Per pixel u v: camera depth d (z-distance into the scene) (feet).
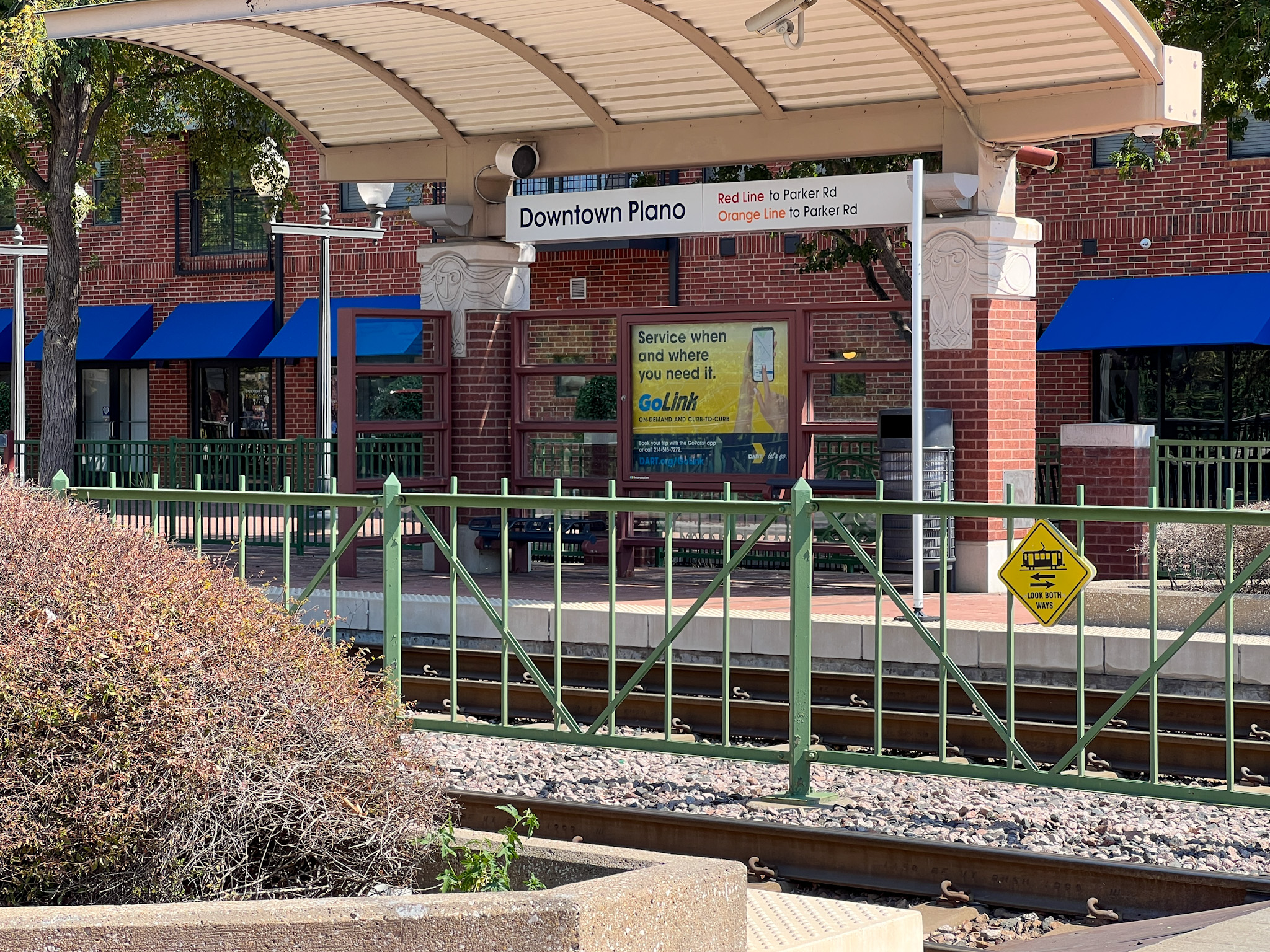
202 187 88.63
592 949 12.55
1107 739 28.96
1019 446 46.09
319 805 15.12
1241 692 32.42
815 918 16.90
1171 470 50.14
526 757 29.68
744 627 36.94
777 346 48.52
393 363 51.39
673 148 49.62
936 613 38.88
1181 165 71.97
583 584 46.88
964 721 30.19
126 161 82.64
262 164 78.48
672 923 13.28
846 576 47.11
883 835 22.29
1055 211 74.95
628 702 33.50
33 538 16.25
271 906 12.39
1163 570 40.60
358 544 50.31
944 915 20.68
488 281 52.75
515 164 51.31
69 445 75.00
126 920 12.06
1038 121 43.73
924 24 41.42
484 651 38.70
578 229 49.85
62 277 75.15
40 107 74.59
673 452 50.24
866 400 47.32
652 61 47.16
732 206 47.39
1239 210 70.85
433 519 51.70
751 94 46.68
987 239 44.73
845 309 47.34
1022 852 21.25
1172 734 29.50
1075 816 24.59
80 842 14.17
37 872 14.12
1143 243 72.95
